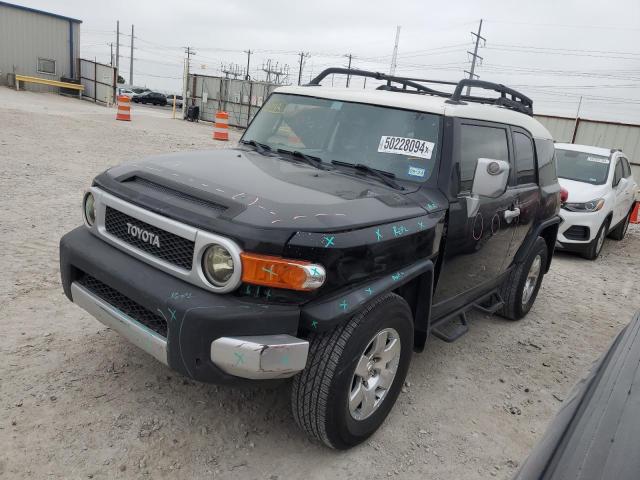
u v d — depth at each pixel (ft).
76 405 10.16
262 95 88.99
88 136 47.70
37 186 26.68
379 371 10.04
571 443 4.78
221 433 9.95
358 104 12.46
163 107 163.43
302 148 12.54
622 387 5.43
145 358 11.97
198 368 8.04
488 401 12.45
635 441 4.50
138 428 9.76
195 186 9.13
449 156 11.21
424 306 10.89
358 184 10.64
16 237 18.89
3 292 14.46
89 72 104.32
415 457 10.07
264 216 8.11
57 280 15.65
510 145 14.14
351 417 9.46
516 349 15.56
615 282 24.79
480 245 12.67
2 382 10.55
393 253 9.41
